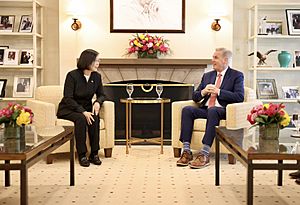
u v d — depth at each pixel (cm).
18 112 259
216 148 329
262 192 307
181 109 431
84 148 398
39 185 327
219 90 412
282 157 221
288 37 543
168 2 545
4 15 559
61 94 455
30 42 568
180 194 302
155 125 564
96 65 425
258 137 279
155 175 360
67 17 541
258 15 572
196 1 544
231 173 368
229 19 542
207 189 316
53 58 572
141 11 545
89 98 429
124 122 561
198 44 548
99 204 278
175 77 553
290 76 573
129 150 484
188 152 402
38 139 262
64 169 383
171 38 547
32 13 554
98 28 545
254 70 541
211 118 393
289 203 281
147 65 546
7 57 550
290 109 571
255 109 269
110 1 543
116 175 360
